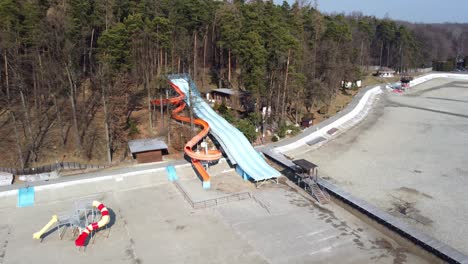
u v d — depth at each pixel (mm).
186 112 76750
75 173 56250
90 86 79750
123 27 69500
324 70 98938
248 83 74312
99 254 38062
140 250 38719
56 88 72125
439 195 51812
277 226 43281
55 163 57156
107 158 61281
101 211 42156
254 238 40812
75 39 75188
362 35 158625
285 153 68438
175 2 98125
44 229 40250
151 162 60594
